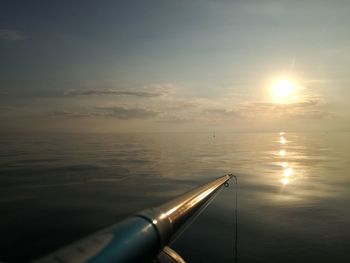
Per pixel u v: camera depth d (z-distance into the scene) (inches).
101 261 95.3
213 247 952.3
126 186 2174.0
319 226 1195.3
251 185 2289.6
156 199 1734.7
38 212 1380.4
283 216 1347.2
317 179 2618.1
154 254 140.3
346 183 2400.3
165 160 4357.8
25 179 2445.9
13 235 1050.7
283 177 2743.6
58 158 4490.7
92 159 4372.5
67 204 1558.8
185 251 920.9
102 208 1483.8
